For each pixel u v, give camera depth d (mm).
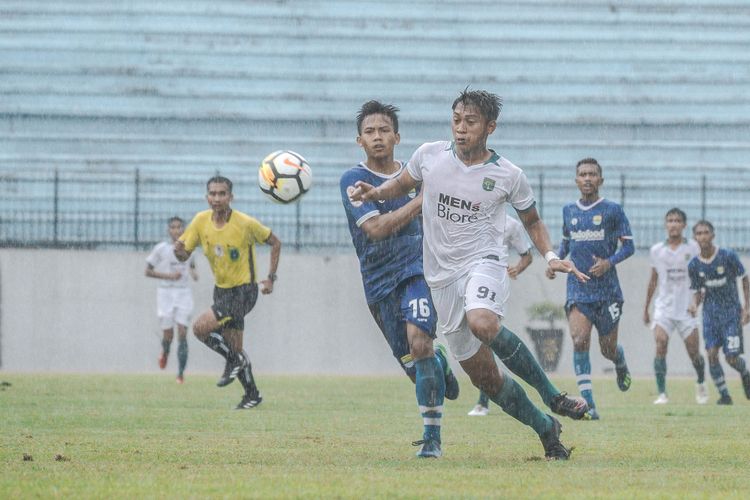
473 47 115562
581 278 23844
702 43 117688
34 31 113438
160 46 113062
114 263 83500
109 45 112562
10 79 109000
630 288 84938
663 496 18531
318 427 33906
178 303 67750
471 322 23078
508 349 23438
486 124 23797
